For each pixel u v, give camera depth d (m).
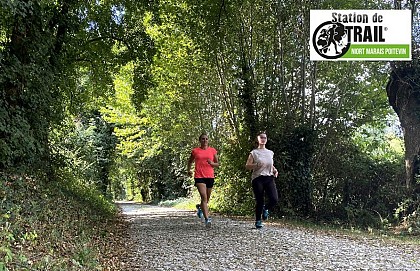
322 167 17.27
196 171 9.50
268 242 7.40
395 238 9.55
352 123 18.58
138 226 10.66
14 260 4.55
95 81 16.81
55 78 11.47
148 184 42.19
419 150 15.16
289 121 15.53
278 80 15.93
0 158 9.15
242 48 15.92
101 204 16.62
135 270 5.44
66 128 15.59
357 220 15.61
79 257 5.45
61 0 12.29
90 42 15.81
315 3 15.55
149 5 15.38
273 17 15.44
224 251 6.57
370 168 17.11
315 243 7.32
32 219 6.57
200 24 15.14
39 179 10.76
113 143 31.92
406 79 15.30
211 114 23.70
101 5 15.43
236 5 14.30
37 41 10.31
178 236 8.33
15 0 8.01
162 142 28.80
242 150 15.94
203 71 20.09
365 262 5.71
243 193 15.87
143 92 16.81
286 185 14.90
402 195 15.77
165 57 20.14
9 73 9.29
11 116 9.40
